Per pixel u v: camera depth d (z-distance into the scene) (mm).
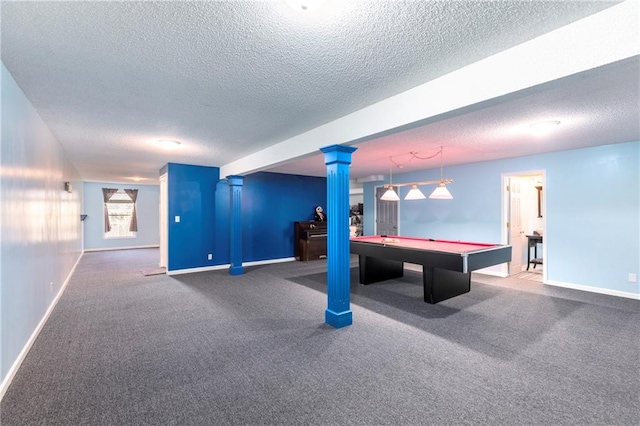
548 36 1738
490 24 1651
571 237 4996
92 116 3217
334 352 2785
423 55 1984
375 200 8648
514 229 6121
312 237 7809
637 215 4406
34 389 2209
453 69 2180
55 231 4145
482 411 1974
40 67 2150
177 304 4207
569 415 1936
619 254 4559
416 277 5836
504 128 3643
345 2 1457
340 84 2439
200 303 4250
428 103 2381
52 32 1722
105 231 10070
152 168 7008
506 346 2898
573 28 1645
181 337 3121
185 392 2184
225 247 6836
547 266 5254
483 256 3930
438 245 4660
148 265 7160
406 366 2537
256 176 7402
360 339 3062
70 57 2010
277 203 7738
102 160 5867
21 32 1718
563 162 5070
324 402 2072
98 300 4383
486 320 3572
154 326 3412
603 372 2438
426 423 1871
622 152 4512
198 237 6480
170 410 1988
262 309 3992
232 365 2561
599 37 1562
